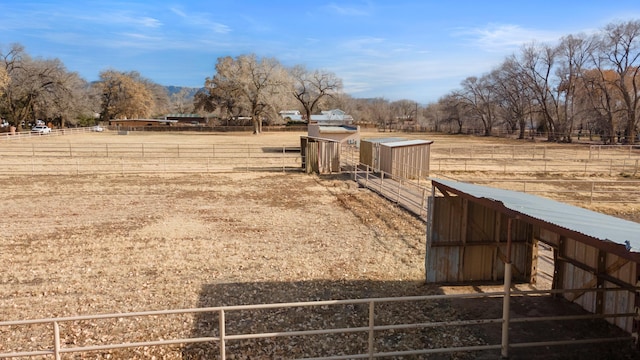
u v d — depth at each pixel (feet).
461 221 30.53
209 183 78.69
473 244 30.73
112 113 350.23
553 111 263.70
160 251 39.04
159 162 107.55
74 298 28.71
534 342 22.22
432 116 388.98
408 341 23.08
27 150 131.54
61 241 41.75
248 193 69.41
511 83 258.16
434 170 98.53
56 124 301.02
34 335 23.58
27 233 44.39
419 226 48.78
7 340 23.03
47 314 26.27
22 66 223.30
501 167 107.24
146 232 45.37
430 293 29.43
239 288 30.71
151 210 56.18
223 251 39.29
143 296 29.14
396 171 84.48
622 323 23.43
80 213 53.83
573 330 23.89
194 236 44.21
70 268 34.42
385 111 464.24
